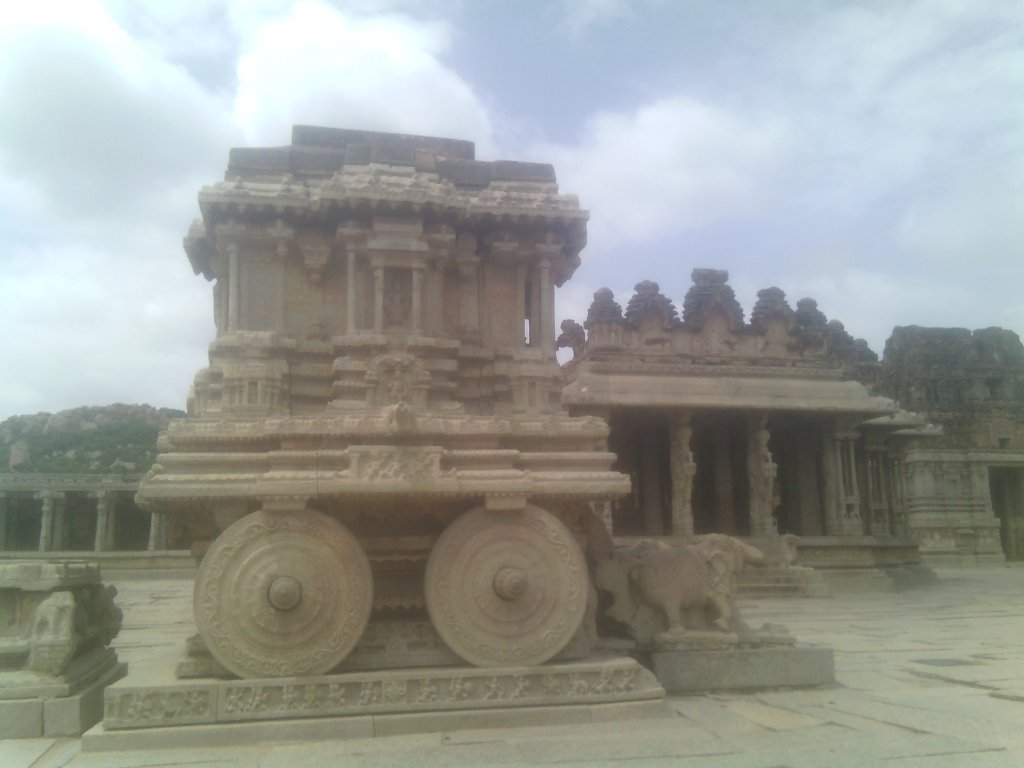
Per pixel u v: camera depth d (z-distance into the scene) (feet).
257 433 27.48
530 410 32.65
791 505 117.60
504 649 26.55
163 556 120.78
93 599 30.12
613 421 108.47
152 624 60.39
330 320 32.89
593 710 26.13
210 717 23.95
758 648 31.89
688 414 102.53
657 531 112.78
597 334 105.81
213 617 24.91
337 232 32.48
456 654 26.58
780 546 94.53
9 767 21.70
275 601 24.71
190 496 25.43
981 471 168.76
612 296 106.83
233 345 31.19
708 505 118.83
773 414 107.04
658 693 27.07
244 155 33.96
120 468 230.48
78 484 187.93
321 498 26.03
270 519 25.75
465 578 26.68
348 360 31.04
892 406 105.81
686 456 101.91
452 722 25.11
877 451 122.72
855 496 108.88
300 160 34.32
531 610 26.89
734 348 108.37
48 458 236.63
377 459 26.48
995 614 67.56
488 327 34.12
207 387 31.24
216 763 21.74
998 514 182.50
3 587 26.81
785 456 119.96
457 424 28.32
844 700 29.53
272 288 32.73
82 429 251.39
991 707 28.37
